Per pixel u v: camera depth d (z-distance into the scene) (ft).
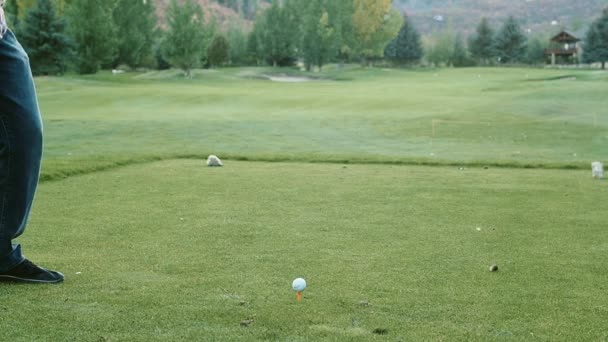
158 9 483.92
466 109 78.28
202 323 12.92
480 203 27.55
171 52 204.03
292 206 26.40
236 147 54.13
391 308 13.98
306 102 92.48
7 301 14.19
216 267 17.16
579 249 19.57
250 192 29.96
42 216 23.98
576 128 64.85
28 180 15.98
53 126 67.21
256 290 15.15
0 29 15.51
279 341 12.02
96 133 62.64
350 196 29.01
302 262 17.75
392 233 21.50
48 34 176.35
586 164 43.06
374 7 294.25
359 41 300.20
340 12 289.12
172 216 24.11
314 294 14.88
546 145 56.65
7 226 15.62
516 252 19.12
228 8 579.89
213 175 36.17
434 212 25.39
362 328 12.75
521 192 30.76
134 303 14.12
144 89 117.70
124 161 42.68
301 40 265.95
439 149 54.08
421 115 74.49
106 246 19.44
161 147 53.83
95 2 192.54
